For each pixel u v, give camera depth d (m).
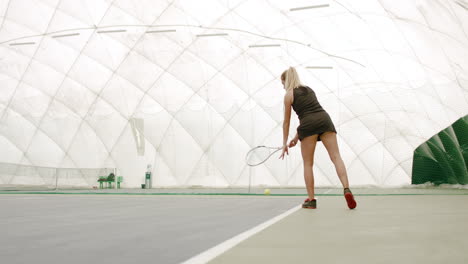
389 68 24.42
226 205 7.62
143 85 25.81
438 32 24.88
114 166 25.56
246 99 24.95
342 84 24.55
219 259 2.22
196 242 2.94
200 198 10.96
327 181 23.77
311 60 24.72
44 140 26.83
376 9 24.56
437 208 6.38
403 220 4.37
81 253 2.48
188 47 25.44
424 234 3.20
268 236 3.19
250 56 25.05
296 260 2.17
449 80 24.48
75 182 26.09
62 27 26.86
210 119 24.94
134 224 4.19
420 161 24.06
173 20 25.44
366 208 6.57
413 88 24.19
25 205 7.51
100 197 11.64
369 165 23.70
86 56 26.56
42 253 2.48
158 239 3.10
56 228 3.84
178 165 24.80
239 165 24.39
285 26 24.86
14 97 27.53
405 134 23.83
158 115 25.44
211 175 24.45
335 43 24.64
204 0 25.16
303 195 13.35
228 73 25.14
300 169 24.05
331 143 7.08
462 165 24.03
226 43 25.16
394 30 24.61
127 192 16.27
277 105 24.66
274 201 9.26
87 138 26.17
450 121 24.05
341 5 24.47
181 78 25.50
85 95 26.42
